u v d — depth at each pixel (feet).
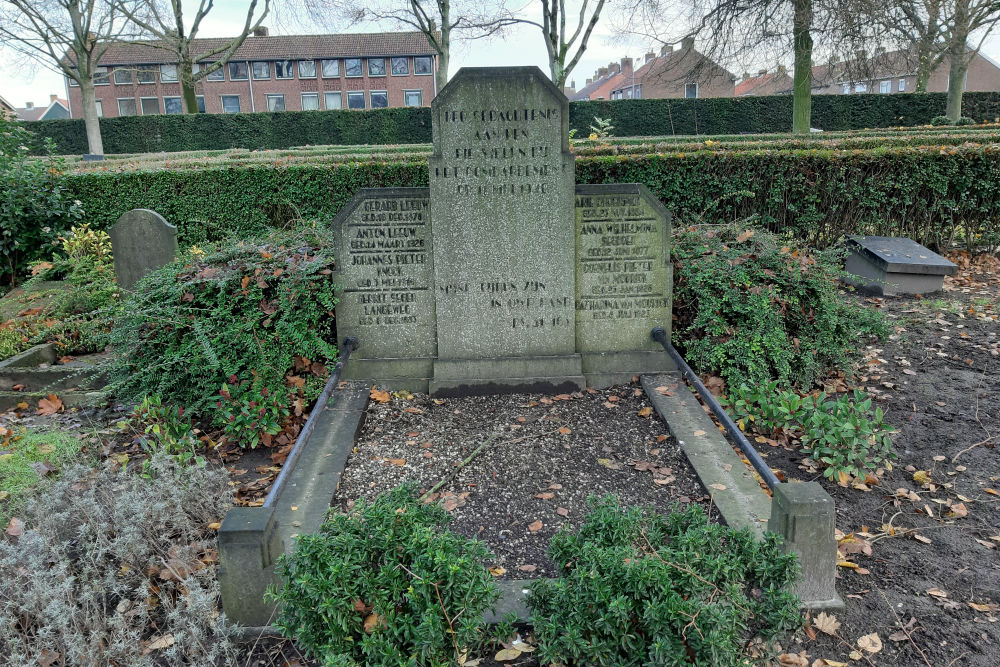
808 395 18.35
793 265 20.44
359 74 174.91
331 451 15.98
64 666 9.58
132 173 37.11
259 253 20.83
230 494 13.91
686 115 102.42
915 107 102.94
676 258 20.76
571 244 18.81
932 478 15.16
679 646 8.14
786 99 101.04
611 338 19.61
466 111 17.97
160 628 10.63
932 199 33.76
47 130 106.83
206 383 18.29
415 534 9.02
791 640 10.20
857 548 12.50
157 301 19.36
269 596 9.15
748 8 69.15
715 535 9.52
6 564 10.69
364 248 18.97
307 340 18.70
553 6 84.43
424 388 19.39
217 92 172.86
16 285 33.12
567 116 18.07
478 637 9.10
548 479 14.92
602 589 8.55
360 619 8.72
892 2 64.28
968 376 20.39
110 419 19.20
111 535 12.18
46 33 94.94
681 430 16.49
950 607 10.94
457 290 18.94
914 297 28.45
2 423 18.60
